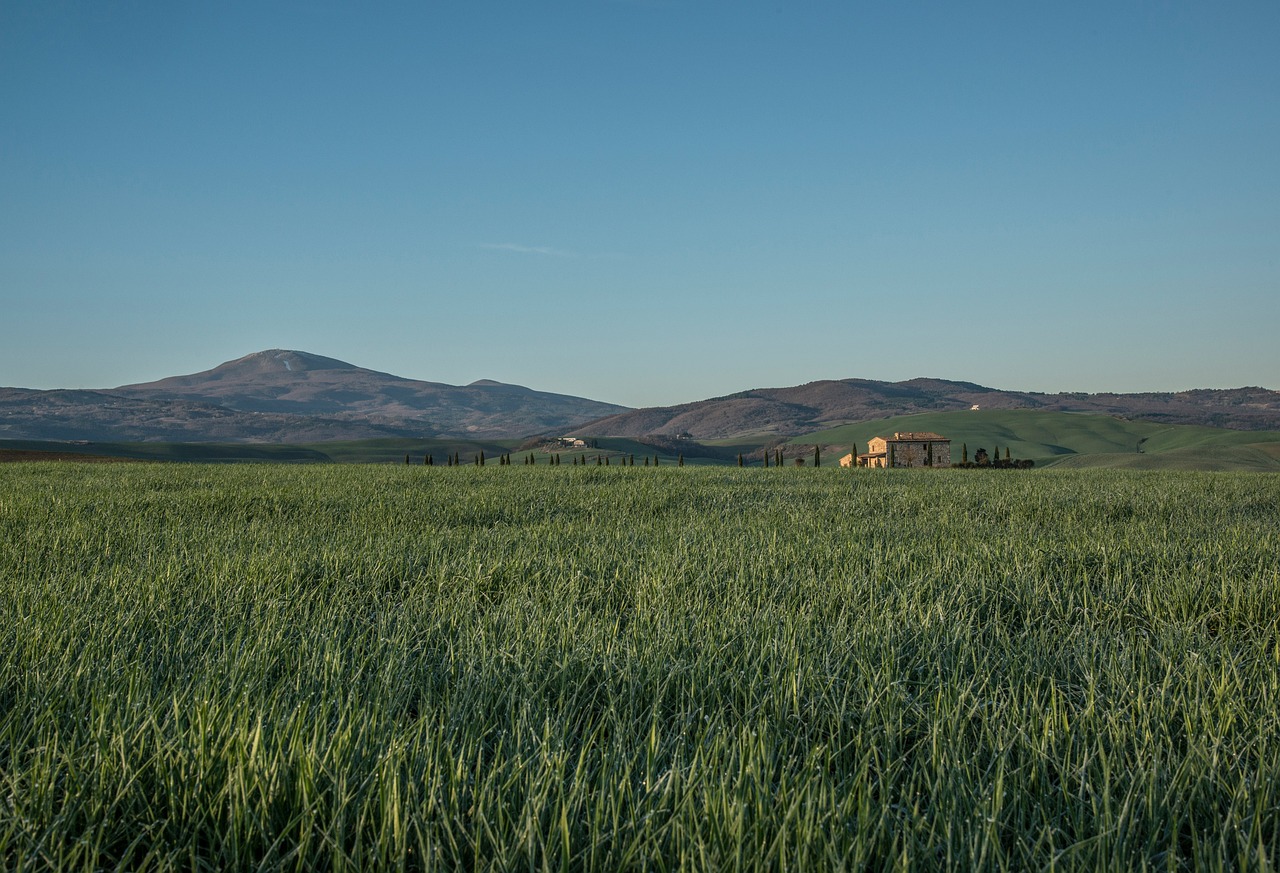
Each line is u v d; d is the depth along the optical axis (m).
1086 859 2.63
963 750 3.42
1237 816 2.93
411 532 11.84
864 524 12.74
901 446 93.06
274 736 3.40
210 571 7.82
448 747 3.22
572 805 2.91
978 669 4.62
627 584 7.44
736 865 2.52
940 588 7.10
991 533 11.47
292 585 7.38
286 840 2.84
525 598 6.65
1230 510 15.88
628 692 4.27
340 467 38.44
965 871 2.68
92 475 26.67
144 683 4.18
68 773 3.09
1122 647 5.27
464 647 5.16
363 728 3.38
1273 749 3.50
